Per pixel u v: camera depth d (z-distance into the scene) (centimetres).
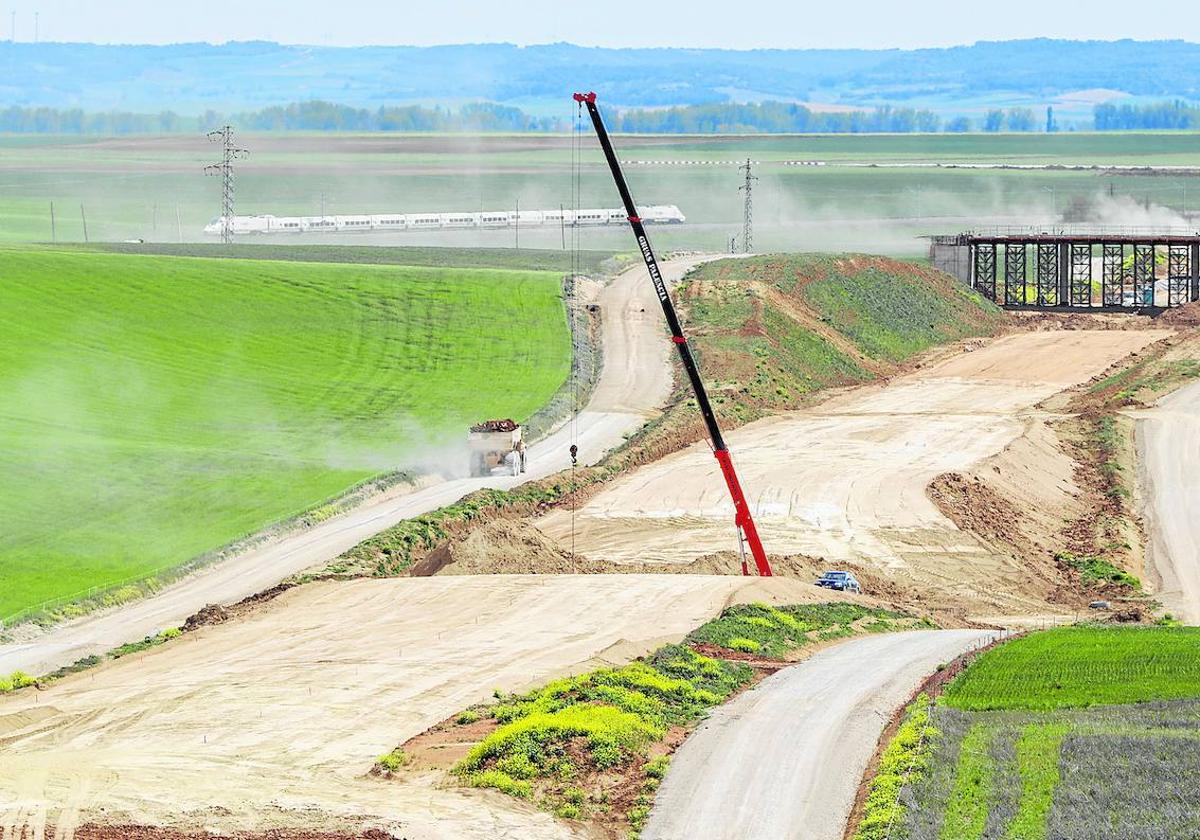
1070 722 4872
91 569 7662
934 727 4694
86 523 8488
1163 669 5706
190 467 9938
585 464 10712
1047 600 8438
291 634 6316
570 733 4519
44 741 4822
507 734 4500
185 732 4844
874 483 10181
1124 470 11062
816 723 4850
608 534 9081
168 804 3978
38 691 5650
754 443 11538
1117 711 5031
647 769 4362
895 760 4381
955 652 6147
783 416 12731
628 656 5738
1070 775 4272
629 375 13738
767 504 9725
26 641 6569
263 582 7606
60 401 11500
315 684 5409
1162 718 4928
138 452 10200
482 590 7069
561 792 4209
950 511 9562
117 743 4750
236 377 12912
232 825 3834
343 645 6050
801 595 7312
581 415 12425
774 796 4184
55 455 9862
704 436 11831
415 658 5769
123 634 6669
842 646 6341
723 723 4841
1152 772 4306
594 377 13725
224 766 4419
